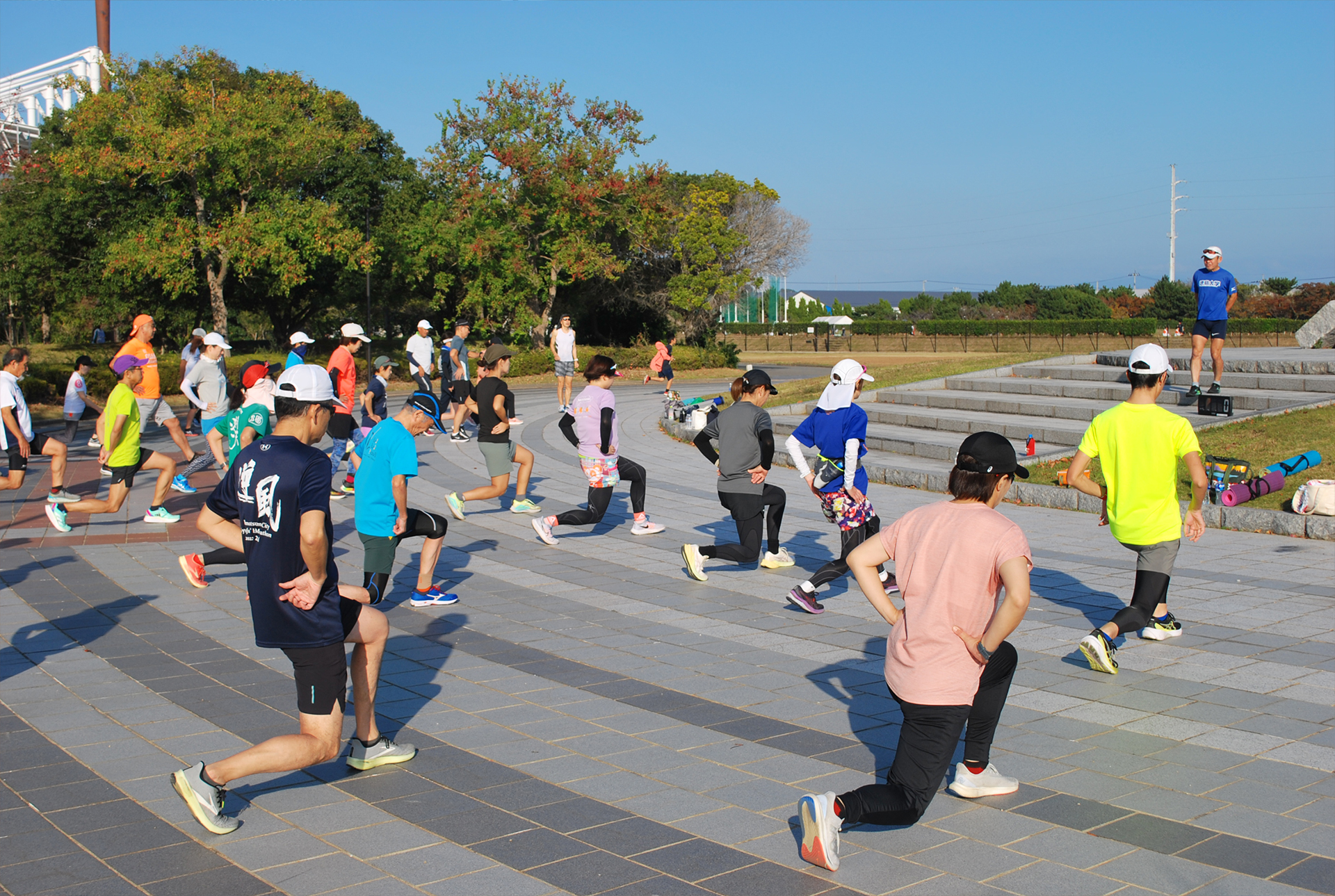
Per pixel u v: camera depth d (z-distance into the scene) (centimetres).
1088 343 5884
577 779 446
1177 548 596
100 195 3609
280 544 379
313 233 3284
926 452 1412
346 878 356
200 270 3666
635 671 603
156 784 438
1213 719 514
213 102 3206
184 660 616
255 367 944
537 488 1303
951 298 9594
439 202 4138
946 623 360
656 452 1647
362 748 454
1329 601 731
